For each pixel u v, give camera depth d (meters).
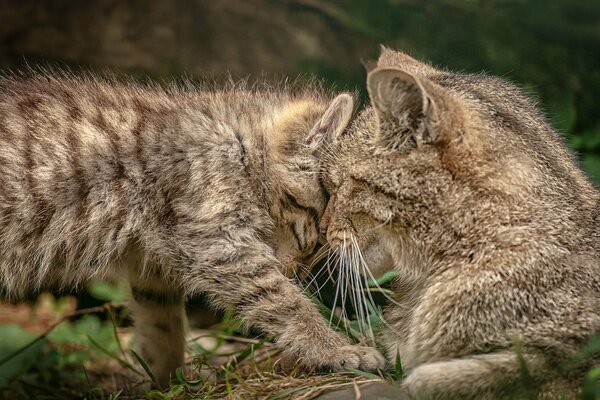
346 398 6.86
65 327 11.77
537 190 7.26
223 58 13.96
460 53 13.32
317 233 8.84
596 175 11.26
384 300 9.58
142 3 14.19
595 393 6.24
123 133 9.04
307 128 9.00
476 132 7.26
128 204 8.88
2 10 13.84
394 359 8.00
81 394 10.05
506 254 7.04
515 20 13.59
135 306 9.56
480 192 7.19
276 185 8.89
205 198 8.73
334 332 8.41
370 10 14.15
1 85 9.57
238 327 9.84
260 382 8.05
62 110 9.15
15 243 8.89
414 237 7.43
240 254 8.65
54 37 13.80
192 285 8.77
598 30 13.43
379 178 7.49
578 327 6.76
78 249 8.98
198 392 8.41
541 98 12.54
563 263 7.00
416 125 7.26
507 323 6.88
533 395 6.42
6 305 13.25
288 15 14.33
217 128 8.98
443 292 7.18
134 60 13.78
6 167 8.81
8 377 10.23
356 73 13.70
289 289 8.56
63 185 8.88
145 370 9.33
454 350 7.09
